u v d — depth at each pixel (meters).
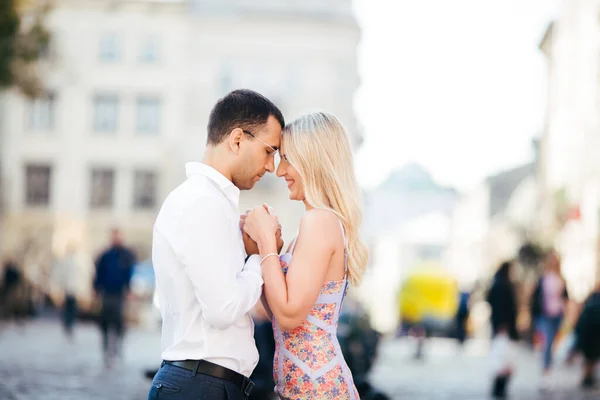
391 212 58.84
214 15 57.19
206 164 4.54
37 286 40.88
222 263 4.18
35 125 57.22
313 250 4.40
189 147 57.34
